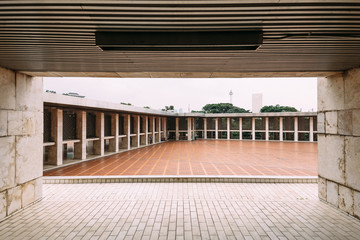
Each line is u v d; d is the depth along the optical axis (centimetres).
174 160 1327
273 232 462
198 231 466
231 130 3116
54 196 687
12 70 538
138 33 321
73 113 1305
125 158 1402
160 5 246
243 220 520
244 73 573
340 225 492
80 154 1286
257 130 2983
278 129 2952
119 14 267
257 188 771
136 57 430
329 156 610
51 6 249
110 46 328
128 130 1830
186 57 430
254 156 1505
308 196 689
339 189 571
